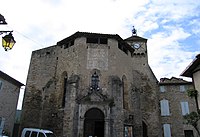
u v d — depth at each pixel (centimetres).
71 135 1853
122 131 1945
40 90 2555
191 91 1302
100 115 1984
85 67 2203
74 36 2392
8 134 2092
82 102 1975
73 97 1995
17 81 2227
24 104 2511
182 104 3192
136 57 3438
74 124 1892
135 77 3112
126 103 2314
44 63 2688
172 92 3300
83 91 2084
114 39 2430
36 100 2511
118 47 2548
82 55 2252
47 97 2355
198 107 1262
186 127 3038
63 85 2302
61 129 2012
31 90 2578
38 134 1661
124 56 2566
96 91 2039
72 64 2266
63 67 2395
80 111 1942
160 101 3275
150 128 2961
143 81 3247
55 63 2612
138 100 2447
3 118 2011
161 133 3044
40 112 2441
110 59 2288
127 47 2706
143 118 3012
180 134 3019
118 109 2003
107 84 2145
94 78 2181
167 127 3095
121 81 2208
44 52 2761
